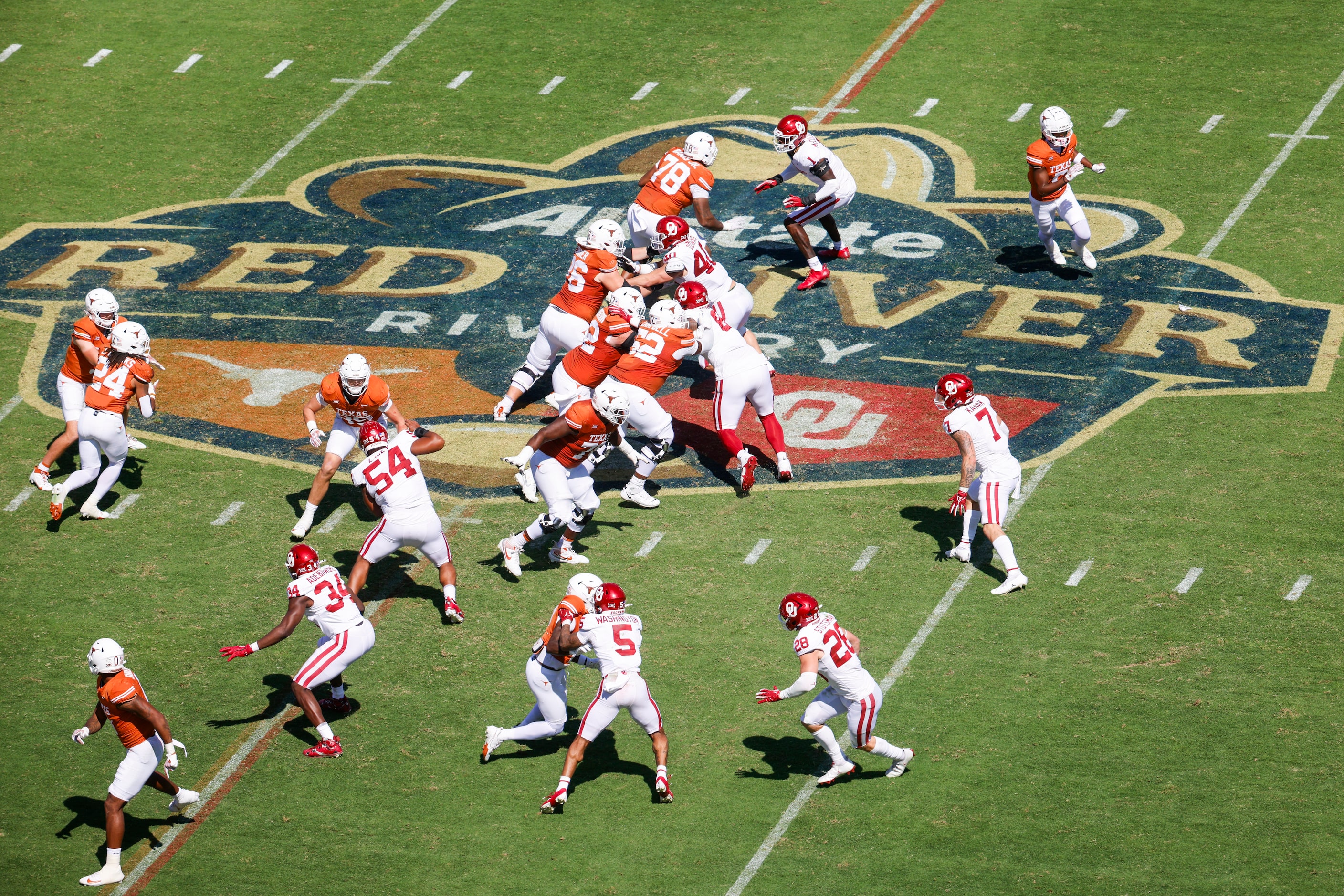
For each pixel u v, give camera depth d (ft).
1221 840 108.06
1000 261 178.19
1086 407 153.38
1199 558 133.39
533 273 178.09
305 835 111.45
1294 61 208.95
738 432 154.20
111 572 135.64
